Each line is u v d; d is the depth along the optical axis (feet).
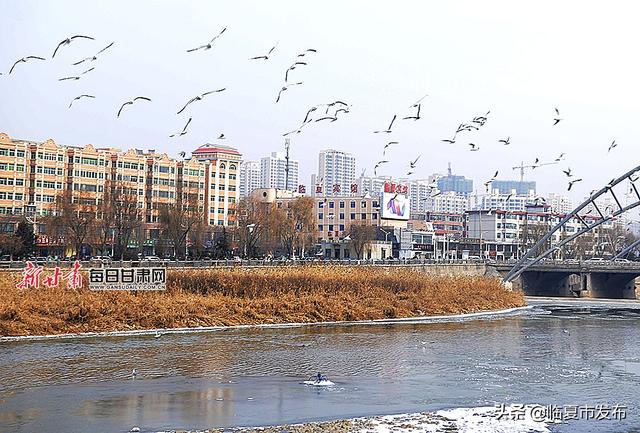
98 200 556.10
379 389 181.27
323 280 349.61
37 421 145.28
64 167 581.53
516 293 448.24
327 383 187.21
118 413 152.35
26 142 563.48
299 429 141.08
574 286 592.19
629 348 260.42
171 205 552.41
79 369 198.59
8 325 250.78
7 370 195.00
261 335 275.18
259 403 163.73
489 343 266.98
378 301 350.64
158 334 264.72
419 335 286.25
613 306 454.81
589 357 238.48
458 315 370.12
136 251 549.95
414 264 480.23
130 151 625.00
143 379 188.03
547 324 339.57
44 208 565.12
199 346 243.19
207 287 321.93
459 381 192.85
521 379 196.85
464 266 521.24
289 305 320.29
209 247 594.65
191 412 154.30
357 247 625.41
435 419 149.89
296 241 614.75
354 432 139.33
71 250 516.73
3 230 508.53
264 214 604.90
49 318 259.60
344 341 264.31
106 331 265.54
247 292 326.65
